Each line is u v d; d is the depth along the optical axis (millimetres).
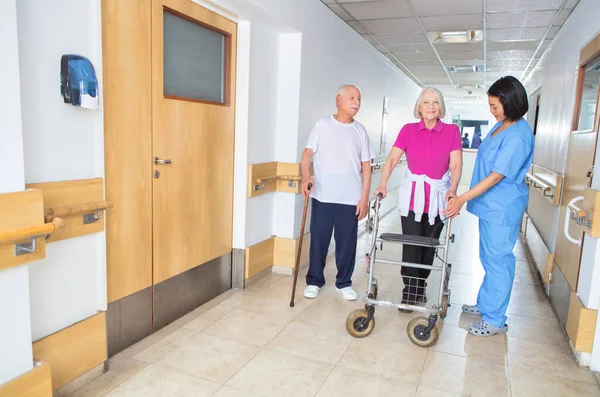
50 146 1851
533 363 2535
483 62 7215
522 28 5000
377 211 2752
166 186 2682
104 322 2182
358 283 3818
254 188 3514
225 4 2994
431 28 5191
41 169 1821
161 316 2787
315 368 2395
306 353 2551
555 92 4742
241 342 2654
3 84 1531
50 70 1824
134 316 2551
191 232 2973
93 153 2064
